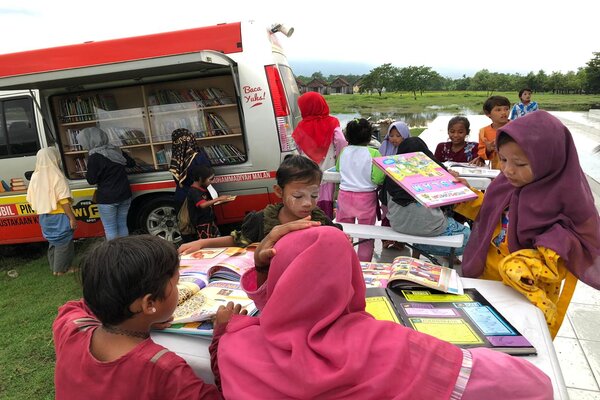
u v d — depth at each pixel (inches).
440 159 190.9
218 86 198.5
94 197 180.1
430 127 546.9
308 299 40.4
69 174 201.3
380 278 76.6
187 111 199.8
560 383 47.4
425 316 60.2
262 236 84.2
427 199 93.7
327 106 178.5
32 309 151.4
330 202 164.7
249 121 180.1
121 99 202.5
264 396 38.3
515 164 68.1
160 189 191.6
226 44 177.8
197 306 62.6
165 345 58.2
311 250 41.1
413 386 37.0
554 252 64.3
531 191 69.4
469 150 185.8
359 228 127.8
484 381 39.2
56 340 54.2
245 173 184.4
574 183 65.4
